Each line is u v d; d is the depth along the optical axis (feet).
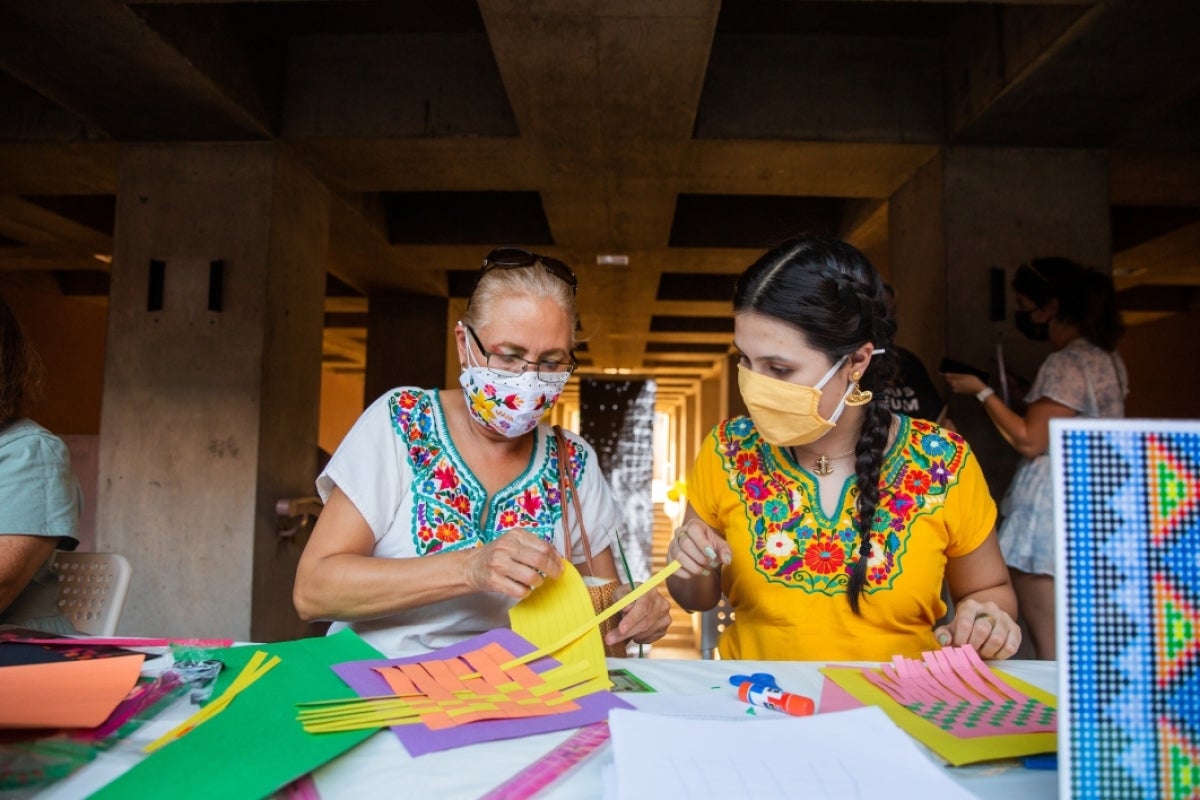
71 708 2.49
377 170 13.28
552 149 12.30
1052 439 1.99
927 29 11.84
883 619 4.10
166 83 10.25
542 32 9.00
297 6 11.37
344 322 30.25
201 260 11.81
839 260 3.91
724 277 24.13
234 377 11.62
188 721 2.43
